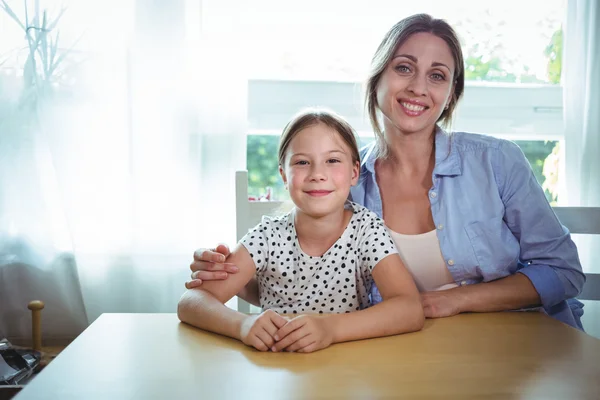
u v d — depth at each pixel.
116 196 1.87
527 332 0.96
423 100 1.23
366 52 1.96
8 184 1.85
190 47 1.87
